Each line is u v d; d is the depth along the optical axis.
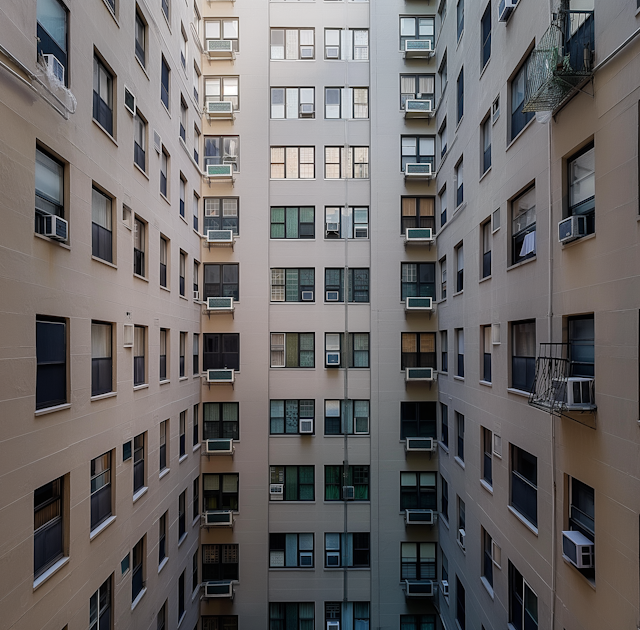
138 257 12.74
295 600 19.14
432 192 20.22
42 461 7.75
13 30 6.91
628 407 7.00
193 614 17.62
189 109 17.94
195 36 18.89
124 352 11.31
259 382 19.64
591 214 8.26
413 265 20.27
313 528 19.41
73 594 8.71
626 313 7.07
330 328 20.11
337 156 20.47
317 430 19.81
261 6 20.25
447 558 17.89
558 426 9.14
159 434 13.98
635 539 6.85
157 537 13.57
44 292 7.83
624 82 7.10
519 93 11.38
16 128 7.04
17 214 7.06
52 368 8.27
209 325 19.75
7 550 6.82
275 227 20.31
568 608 8.72
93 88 9.92
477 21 14.23
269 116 20.30
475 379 14.52
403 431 19.91
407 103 19.88
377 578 19.23
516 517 11.19
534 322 10.63
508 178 11.75
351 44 20.53
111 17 10.65
